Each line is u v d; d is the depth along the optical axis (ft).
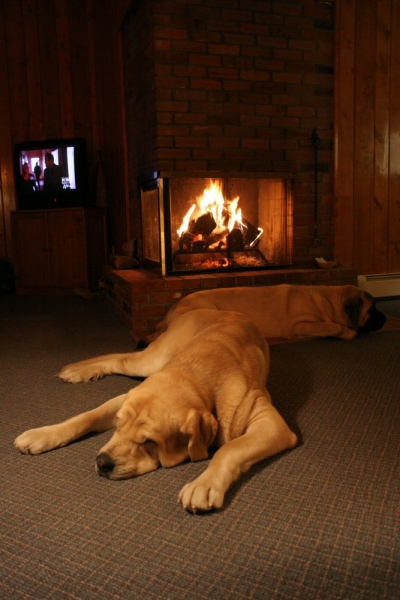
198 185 14.98
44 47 21.24
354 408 8.20
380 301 17.21
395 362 10.57
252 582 4.43
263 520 5.28
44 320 15.21
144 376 9.17
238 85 15.05
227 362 6.82
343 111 16.33
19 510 5.51
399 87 16.96
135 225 17.65
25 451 6.63
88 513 5.43
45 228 19.65
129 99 17.40
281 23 15.21
